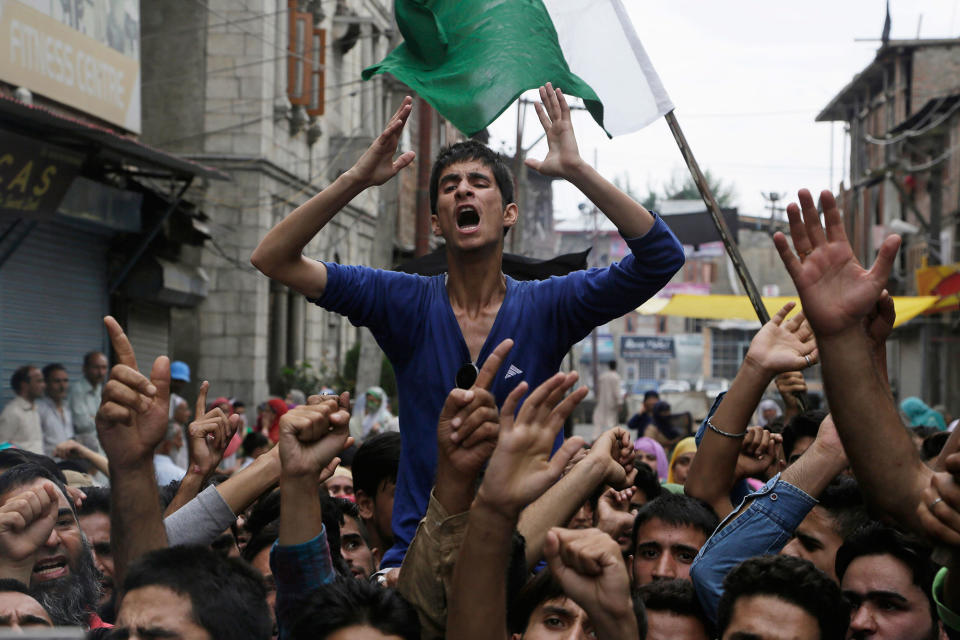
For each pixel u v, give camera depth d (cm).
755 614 310
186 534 374
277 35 2361
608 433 369
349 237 2897
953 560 271
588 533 271
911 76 3859
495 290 402
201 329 2250
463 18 434
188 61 2253
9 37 1236
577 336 401
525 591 337
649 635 367
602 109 462
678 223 2802
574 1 474
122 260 1650
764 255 6806
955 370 3359
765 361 409
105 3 1499
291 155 2469
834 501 423
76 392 1282
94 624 365
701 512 420
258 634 284
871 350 270
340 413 303
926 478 260
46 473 365
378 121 3109
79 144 1334
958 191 3288
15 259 1372
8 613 287
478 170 395
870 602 382
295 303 2600
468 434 269
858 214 4403
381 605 278
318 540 301
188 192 2130
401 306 399
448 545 278
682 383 6278
